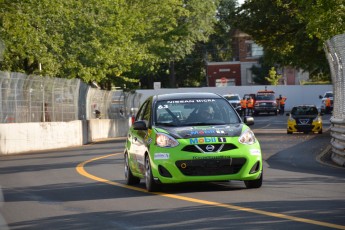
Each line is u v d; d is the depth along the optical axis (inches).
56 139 2434.8
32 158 1897.1
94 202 851.4
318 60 2994.6
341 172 1200.8
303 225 622.2
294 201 784.3
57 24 2529.5
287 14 2957.7
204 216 697.0
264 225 629.9
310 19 1788.9
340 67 1477.6
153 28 3651.6
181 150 880.3
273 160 1524.4
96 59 2699.3
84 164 1514.5
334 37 1473.9
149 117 961.5
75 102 2642.7
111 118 3262.8
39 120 2395.4
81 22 2669.8
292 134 2664.9
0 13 2245.3
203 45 6820.9
